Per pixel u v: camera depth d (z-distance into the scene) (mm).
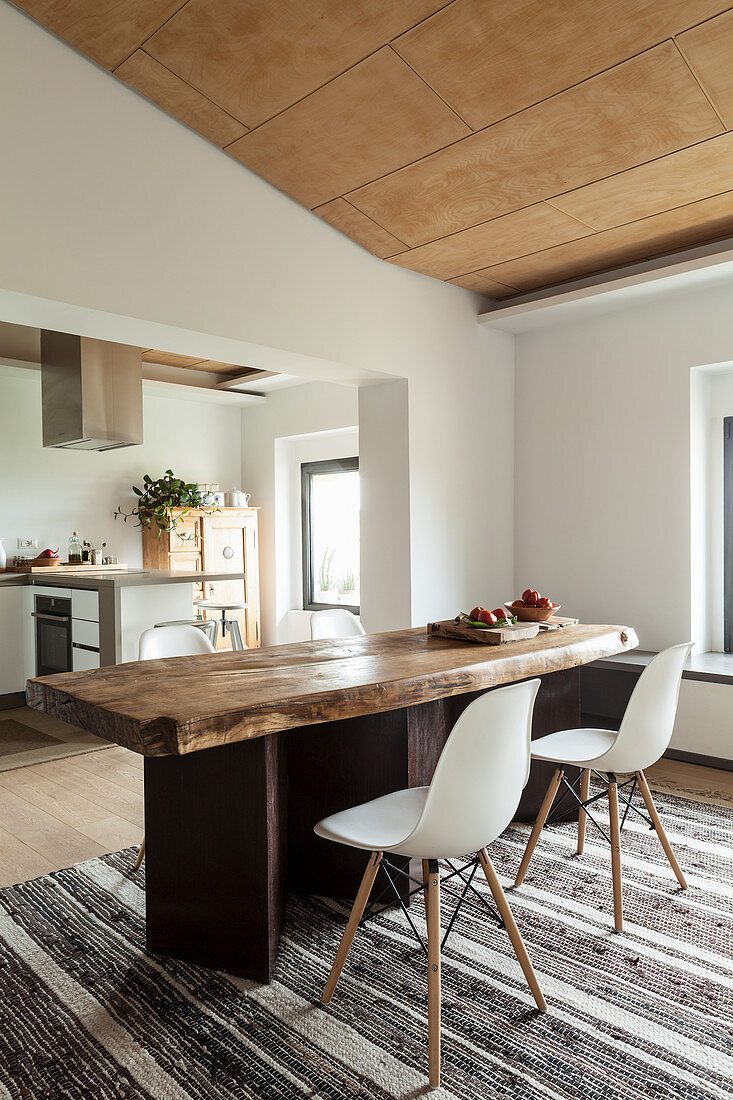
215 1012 1927
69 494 6184
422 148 3229
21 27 2715
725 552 4379
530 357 4957
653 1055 1757
